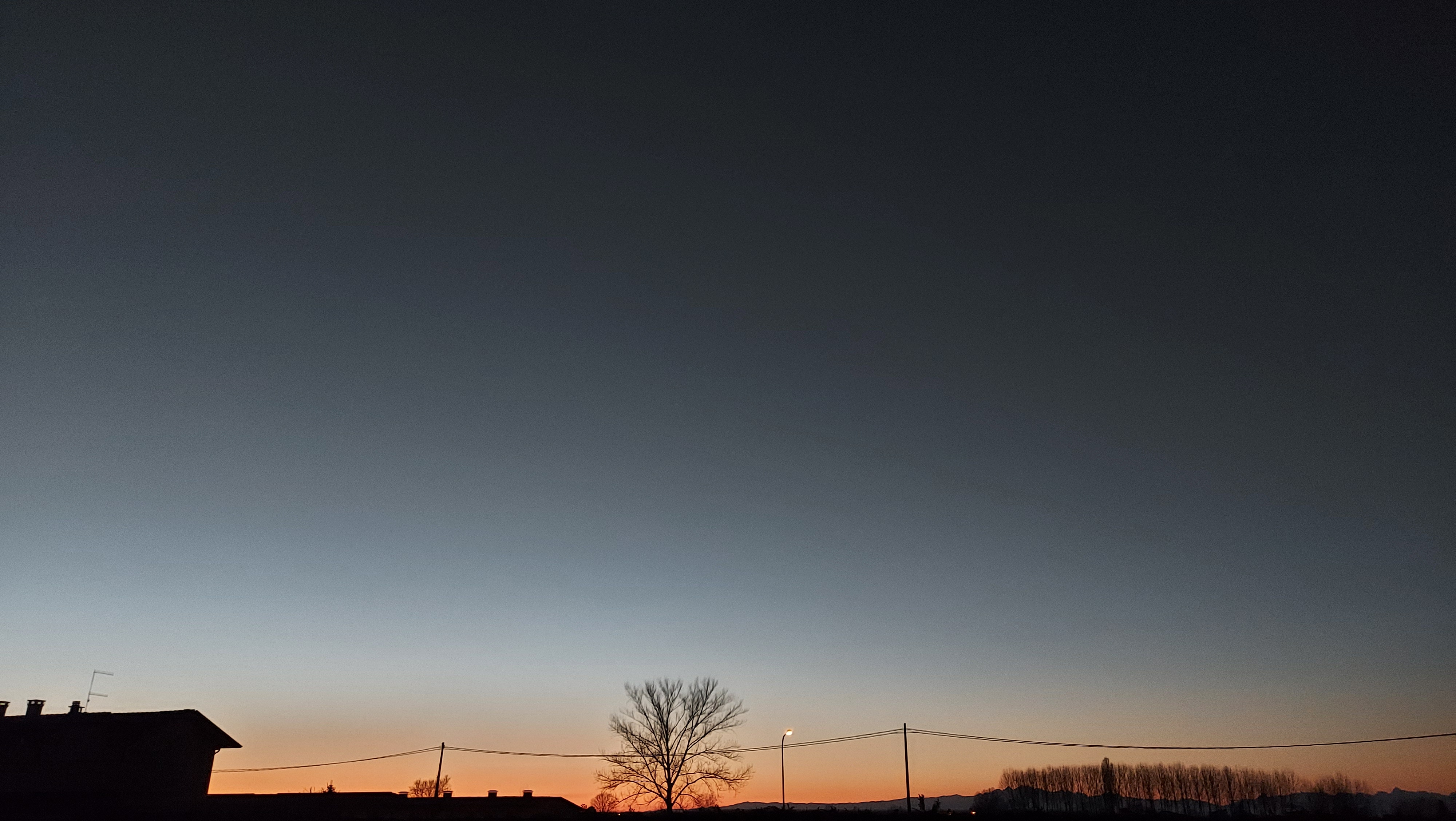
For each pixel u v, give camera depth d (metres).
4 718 51.78
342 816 52.53
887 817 65.50
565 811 57.88
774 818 67.19
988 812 73.19
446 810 55.38
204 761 53.78
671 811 71.25
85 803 47.97
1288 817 81.25
